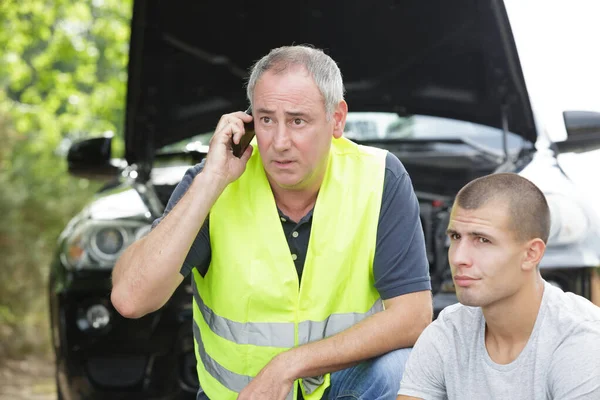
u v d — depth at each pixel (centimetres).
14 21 1070
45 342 806
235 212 327
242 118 325
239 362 327
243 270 322
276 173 311
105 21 1146
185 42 521
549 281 396
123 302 315
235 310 323
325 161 319
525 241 254
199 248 327
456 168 480
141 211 440
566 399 249
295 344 322
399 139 519
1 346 776
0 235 819
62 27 1142
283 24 529
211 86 545
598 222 411
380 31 523
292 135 306
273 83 305
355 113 535
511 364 259
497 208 254
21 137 891
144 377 416
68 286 423
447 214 419
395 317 320
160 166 529
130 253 322
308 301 322
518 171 440
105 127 1216
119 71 1226
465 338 270
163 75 526
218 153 318
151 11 493
